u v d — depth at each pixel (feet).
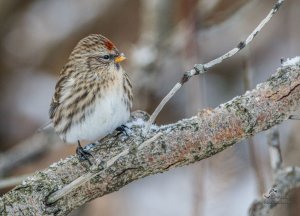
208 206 31.83
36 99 51.57
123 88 29.27
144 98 44.19
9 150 47.14
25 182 22.67
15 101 51.60
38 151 43.65
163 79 46.68
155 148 22.38
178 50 43.57
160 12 44.73
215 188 31.19
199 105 33.04
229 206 34.32
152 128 22.68
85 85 29.40
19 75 52.95
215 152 22.54
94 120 29.25
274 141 26.35
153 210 41.93
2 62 53.52
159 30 44.57
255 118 21.90
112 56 29.48
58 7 55.01
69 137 30.17
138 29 51.57
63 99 29.89
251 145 29.96
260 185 29.25
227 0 44.47
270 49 47.16
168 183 43.32
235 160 31.12
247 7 38.86
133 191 42.98
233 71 48.24
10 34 54.39
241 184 36.17
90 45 29.94
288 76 21.68
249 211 25.79
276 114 21.84
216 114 22.24
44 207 22.40
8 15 54.34
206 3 38.45
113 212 41.45
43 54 53.67
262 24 21.33
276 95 21.75
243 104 22.07
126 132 23.38
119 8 52.49
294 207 29.30
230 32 48.01
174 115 46.39
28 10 55.57
